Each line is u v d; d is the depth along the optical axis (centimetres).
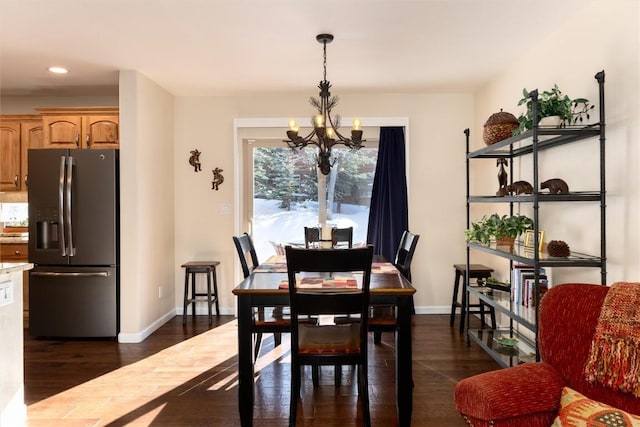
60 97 485
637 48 227
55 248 397
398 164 480
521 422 152
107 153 392
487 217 433
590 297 169
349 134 489
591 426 139
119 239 397
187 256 488
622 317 152
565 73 296
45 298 394
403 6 269
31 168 395
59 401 270
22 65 376
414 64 379
